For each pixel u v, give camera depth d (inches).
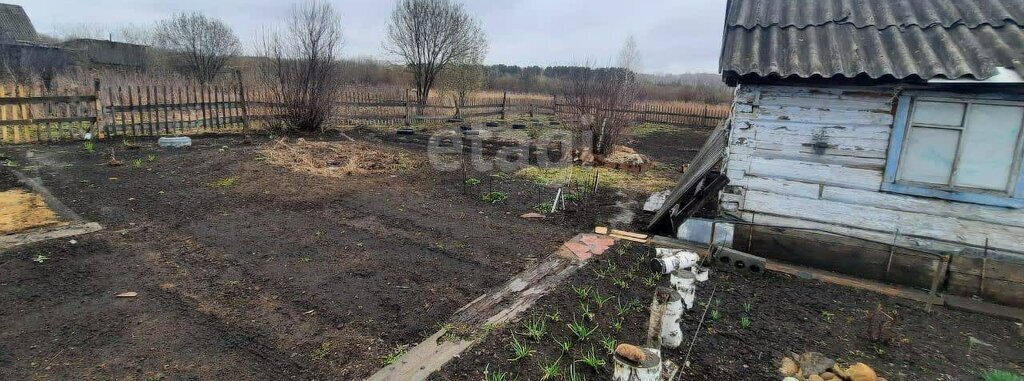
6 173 307.7
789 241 213.2
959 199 187.8
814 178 207.8
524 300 166.7
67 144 423.8
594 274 190.7
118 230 219.6
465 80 989.8
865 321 160.6
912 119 189.3
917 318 165.5
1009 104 175.3
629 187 363.9
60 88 681.0
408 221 253.8
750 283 190.5
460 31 936.9
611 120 470.6
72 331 138.6
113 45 1266.0
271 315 152.8
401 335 144.0
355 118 653.9
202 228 227.3
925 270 192.1
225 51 1266.0
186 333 140.6
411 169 384.2
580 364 127.8
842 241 204.1
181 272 180.9
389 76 1227.2
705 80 1606.8
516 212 282.2
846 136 199.8
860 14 211.5
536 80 1392.7
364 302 163.6
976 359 139.4
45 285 165.0
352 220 251.1
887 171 195.9
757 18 218.4
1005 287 179.0
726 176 222.7
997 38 180.1
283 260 195.5
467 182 349.7
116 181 301.3
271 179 319.6
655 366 97.7
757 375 126.0
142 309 152.9
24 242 198.4
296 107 555.5
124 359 126.8
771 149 212.5
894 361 135.9
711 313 160.9
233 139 493.4
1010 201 181.0
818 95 200.7
